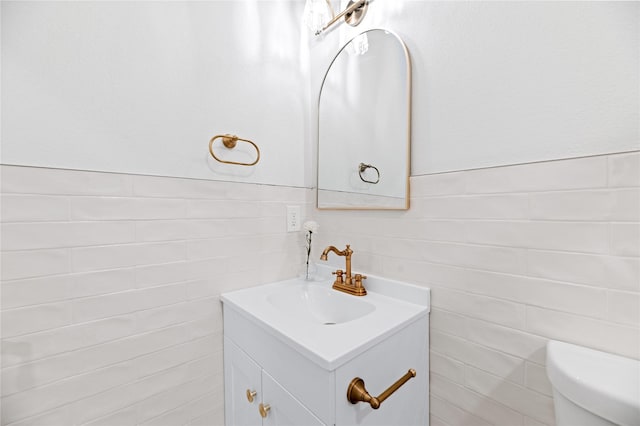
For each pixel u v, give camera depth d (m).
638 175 0.60
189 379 1.07
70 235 0.84
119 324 0.92
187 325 1.07
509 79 0.78
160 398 1.01
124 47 0.93
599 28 0.64
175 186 1.04
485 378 0.84
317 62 1.42
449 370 0.93
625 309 0.62
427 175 0.98
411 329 0.90
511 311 0.79
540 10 0.73
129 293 0.94
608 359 0.62
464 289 0.89
